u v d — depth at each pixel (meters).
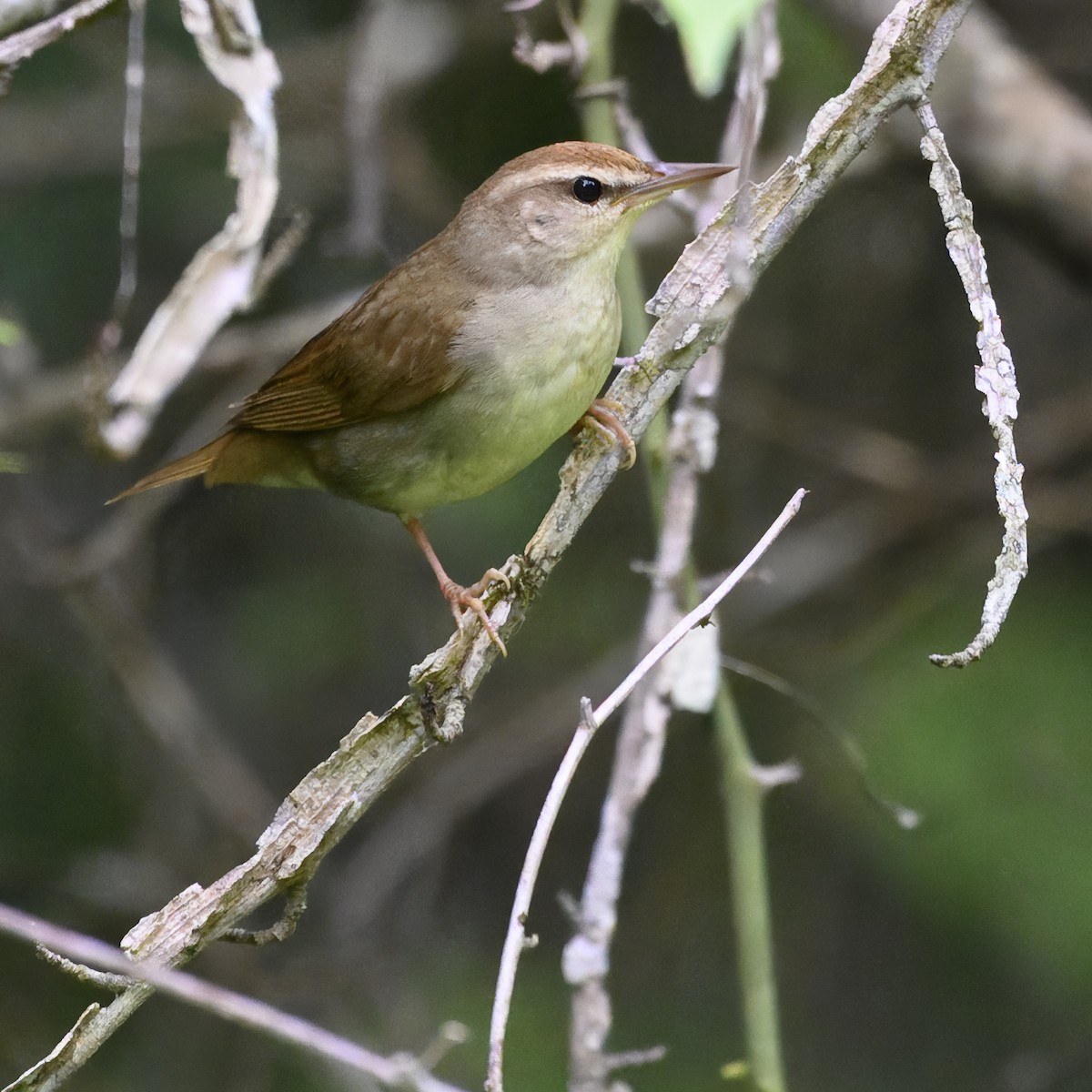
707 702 7.71
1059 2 13.02
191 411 12.55
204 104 12.15
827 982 11.30
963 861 10.42
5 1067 10.28
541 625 12.54
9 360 11.50
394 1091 5.01
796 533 12.62
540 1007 11.12
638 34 12.09
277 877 5.75
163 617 12.46
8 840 11.38
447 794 11.86
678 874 11.73
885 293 12.55
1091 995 10.23
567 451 11.90
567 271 8.15
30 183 12.11
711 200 8.35
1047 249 11.45
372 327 8.41
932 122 6.07
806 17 11.06
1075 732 10.58
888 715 11.03
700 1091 10.83
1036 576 11.91
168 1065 10.71
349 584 12.42
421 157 12.45
